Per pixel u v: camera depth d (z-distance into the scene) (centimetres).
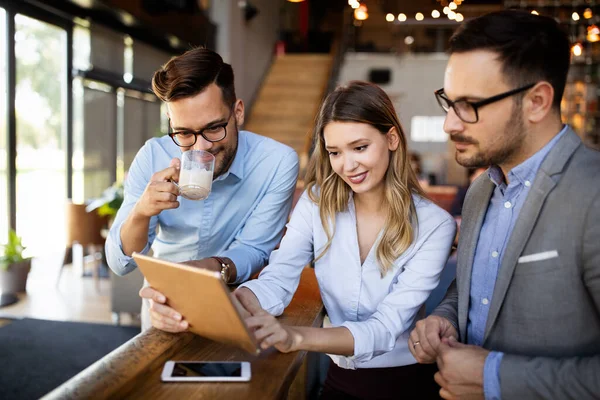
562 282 105
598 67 1142
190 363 110
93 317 453
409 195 146
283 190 189
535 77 103
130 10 653
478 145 109
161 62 861
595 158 107
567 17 1032
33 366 346
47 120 607
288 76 1269
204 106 154
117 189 540
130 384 99
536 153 110
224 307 97
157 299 117
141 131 814
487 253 124
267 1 1320
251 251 178
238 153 183
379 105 137
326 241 155
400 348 156
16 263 515
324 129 142
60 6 594
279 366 112
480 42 103
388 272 149
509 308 114
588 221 101
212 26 957
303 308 150
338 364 159
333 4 1692
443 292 318
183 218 189
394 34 1486
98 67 692
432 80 1477
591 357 99
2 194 545
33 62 582
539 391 100
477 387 106
